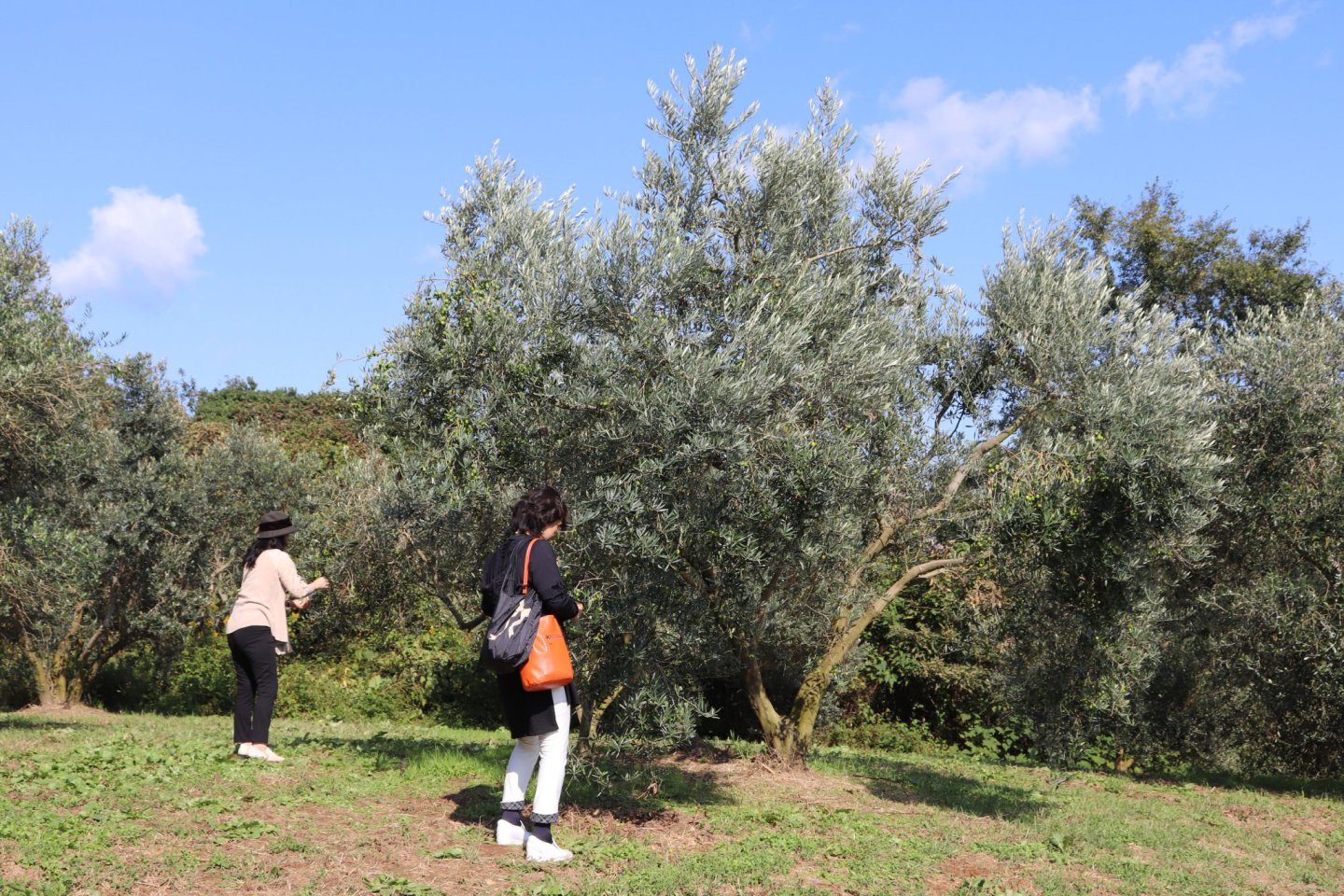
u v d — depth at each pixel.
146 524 15.38
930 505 9.34
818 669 9.71
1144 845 7.34
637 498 6.53
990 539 8.03
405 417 7.65
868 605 10.54
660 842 6.43
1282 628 10.32
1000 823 7.69
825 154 9.45
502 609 5.82
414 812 6.66
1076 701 8.30
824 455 7.08
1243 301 25.69
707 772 9.33
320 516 9.64
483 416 7.25
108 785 6.58
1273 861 7.04
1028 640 8.30
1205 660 12.07
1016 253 9.53
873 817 7.68
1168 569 10.98
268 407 25.02
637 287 7.10
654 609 6.76
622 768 7.61
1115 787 10.41
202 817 5.99
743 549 6.84
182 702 17.05
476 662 16.06
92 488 15.14
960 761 13.33
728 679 15.16
